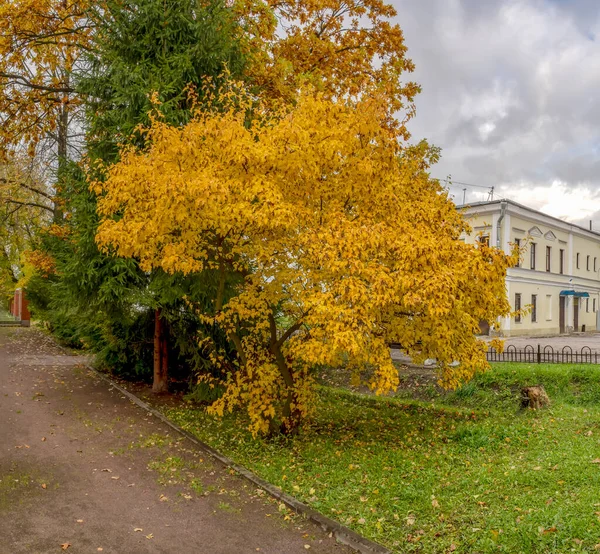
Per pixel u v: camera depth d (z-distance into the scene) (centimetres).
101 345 1423
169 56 1119
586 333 3656
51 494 654
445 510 586
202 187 664
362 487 684
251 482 725
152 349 1359
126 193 749
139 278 1106
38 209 2220
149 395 1242
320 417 1157
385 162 770
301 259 783
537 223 3228
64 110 1762
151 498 659
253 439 921
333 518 598
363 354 742
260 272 845
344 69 1547
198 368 1201
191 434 948
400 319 826
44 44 1540
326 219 761
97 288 1116
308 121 729
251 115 1042
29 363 1555
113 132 1104
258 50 1295
